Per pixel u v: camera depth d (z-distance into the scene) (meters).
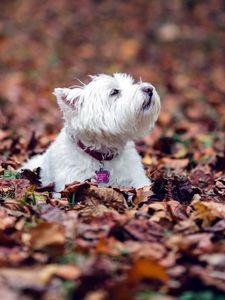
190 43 17.98
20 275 4.20
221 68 16.34
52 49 17.42
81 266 4.32
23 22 19.36
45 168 6.77
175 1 20.61
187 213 5.64
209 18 19.75
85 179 6.41
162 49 17.59
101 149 6.43
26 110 11.93
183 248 4.60
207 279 4.21
